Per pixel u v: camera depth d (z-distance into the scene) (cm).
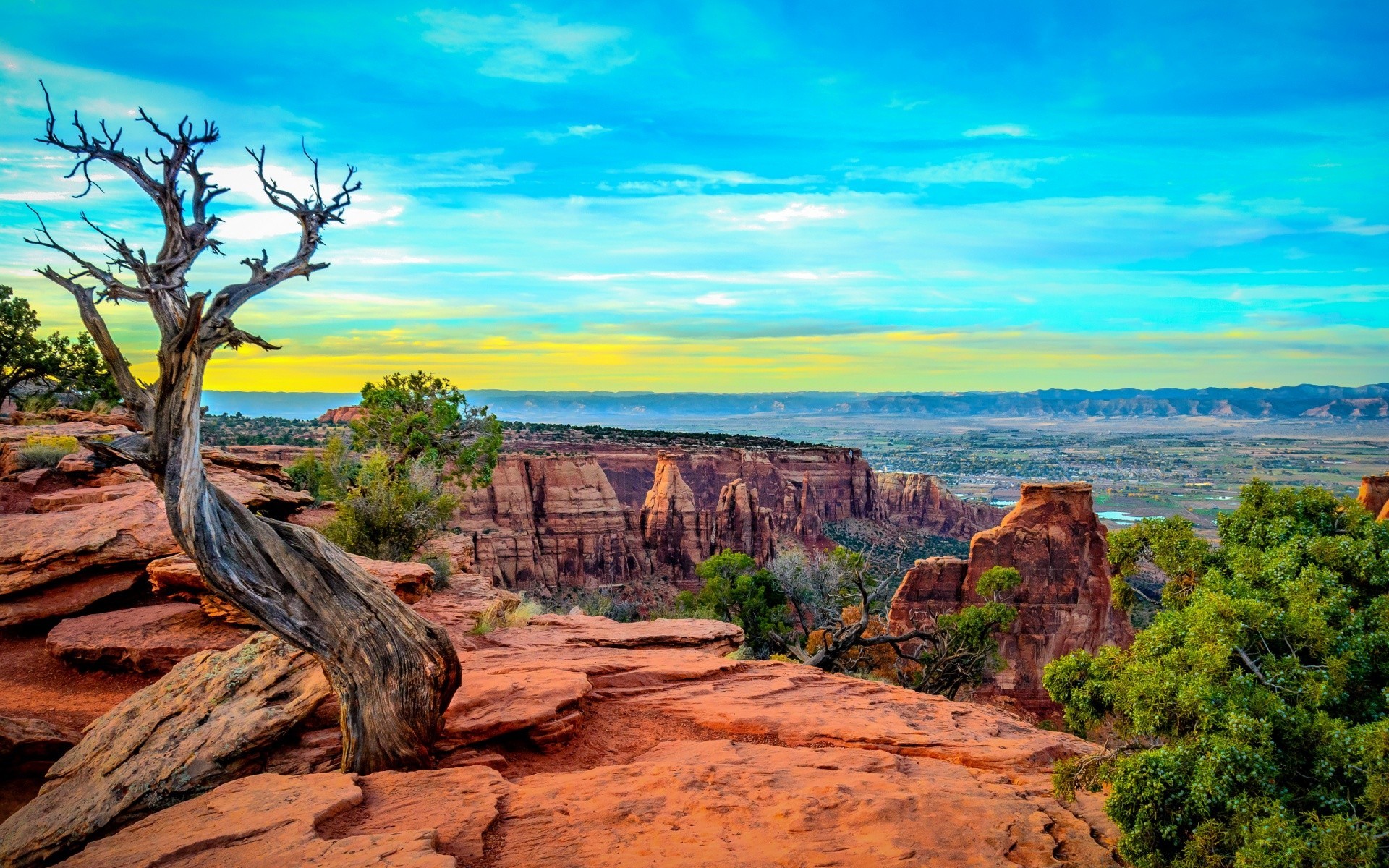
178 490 885
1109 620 4731
